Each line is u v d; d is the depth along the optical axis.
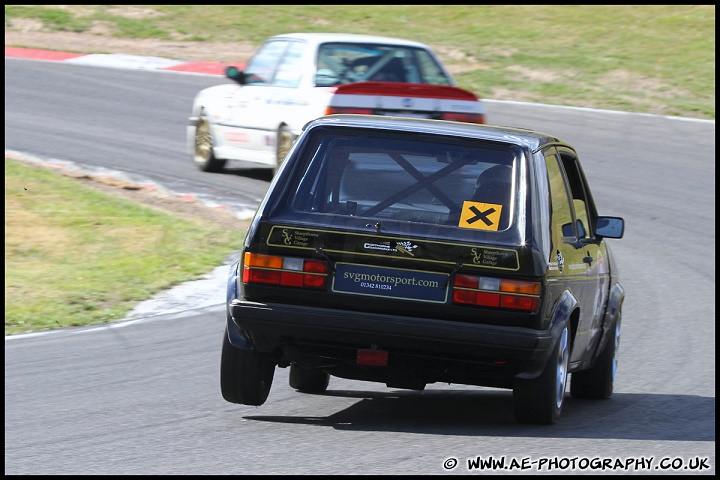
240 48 106.88
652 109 82.88
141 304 37.19
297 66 53.03
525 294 21.50
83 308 36.09
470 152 22.86
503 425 23.97
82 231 46.72
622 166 65.94
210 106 60.19
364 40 53.84
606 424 24.31
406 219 22.20
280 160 53.78
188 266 42.06
